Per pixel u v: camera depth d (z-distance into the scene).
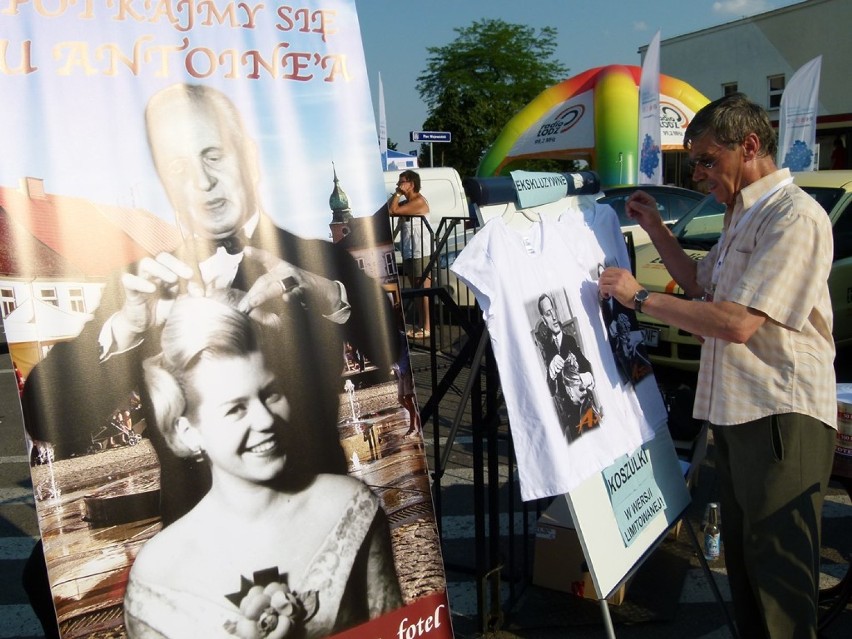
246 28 1.80
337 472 1.90
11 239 1.51
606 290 2.43
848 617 3.18
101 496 1.60
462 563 3.75
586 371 2.37
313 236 1.87
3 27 1.52
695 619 3.22
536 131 18.27
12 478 5.08
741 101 2.32
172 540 1.67
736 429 2.41
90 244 1.59
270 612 1.79
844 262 6.80
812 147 10.51
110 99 1.62
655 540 2.54
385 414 1.99
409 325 7.66
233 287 1.76
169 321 1.67
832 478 2.82
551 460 2.11
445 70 37.44
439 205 12.30
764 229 2.27
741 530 2.58
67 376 1.56
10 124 1.52
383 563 1.97
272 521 1.80
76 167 1.58
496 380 2.79
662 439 2.82
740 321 2.21
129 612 1.63
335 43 1.93
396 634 1.98
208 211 1.73
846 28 22.39
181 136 1.70
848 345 7.04
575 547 3.29
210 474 1.72
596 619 3.16
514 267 2.17
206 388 1.72
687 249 6.96
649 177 10.95
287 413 1.82
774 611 2.35
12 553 4.01
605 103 16.97
